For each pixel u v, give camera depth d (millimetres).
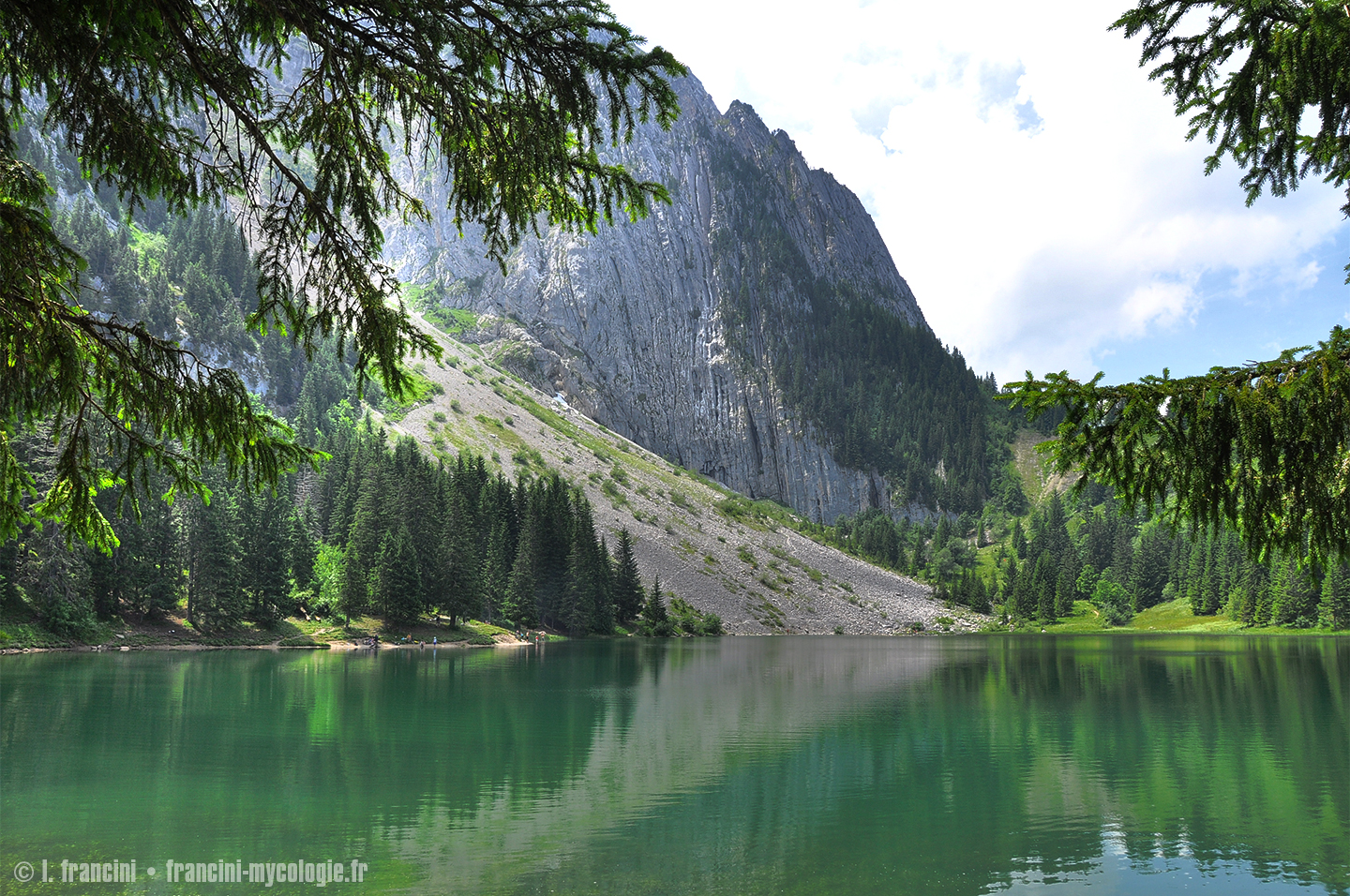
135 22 6789
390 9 7277
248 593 96438
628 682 62875
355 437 160000
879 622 197625
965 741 38031
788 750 35594
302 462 8883
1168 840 22875
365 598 101625
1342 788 28750
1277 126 9312
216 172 8391
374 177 8539
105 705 43375
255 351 183500
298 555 106250
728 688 60188
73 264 7906
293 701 46812
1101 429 8031
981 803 26719
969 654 106438
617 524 199625
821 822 24406
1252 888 19234
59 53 7148
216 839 21906
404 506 112375
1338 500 7414
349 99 8023
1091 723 43969
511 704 48688
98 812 24047
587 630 139625
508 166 8367
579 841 22375
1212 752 35625
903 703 52125
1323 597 171375
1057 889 19188
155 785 27156
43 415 8242
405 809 25203
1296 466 7496
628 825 23938
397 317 8789
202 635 89250
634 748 35625
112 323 7977
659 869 20266
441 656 88688
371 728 38844
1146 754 34969
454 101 7977
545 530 143625
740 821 24422
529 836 22688
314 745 34375
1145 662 90250
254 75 7973
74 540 8664
